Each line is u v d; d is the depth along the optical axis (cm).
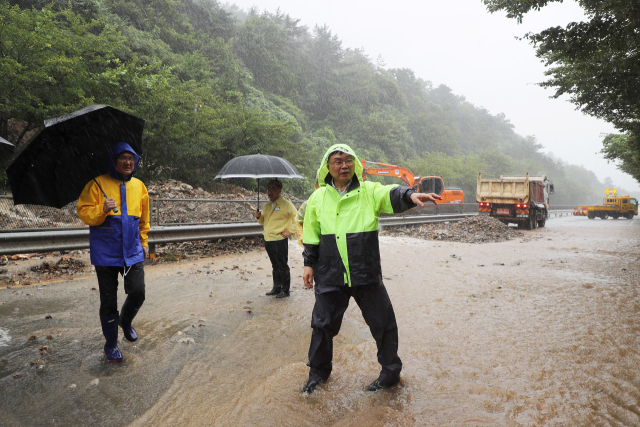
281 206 564
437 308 520
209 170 2081
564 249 1184
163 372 310
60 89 1322
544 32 841
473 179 5625
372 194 271
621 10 750
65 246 706
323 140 4162
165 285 621
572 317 477
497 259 973
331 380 296
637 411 254
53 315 445
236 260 882
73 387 281
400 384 291
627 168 3130
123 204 318
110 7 2658
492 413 250
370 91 7138
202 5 4591
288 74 5350
